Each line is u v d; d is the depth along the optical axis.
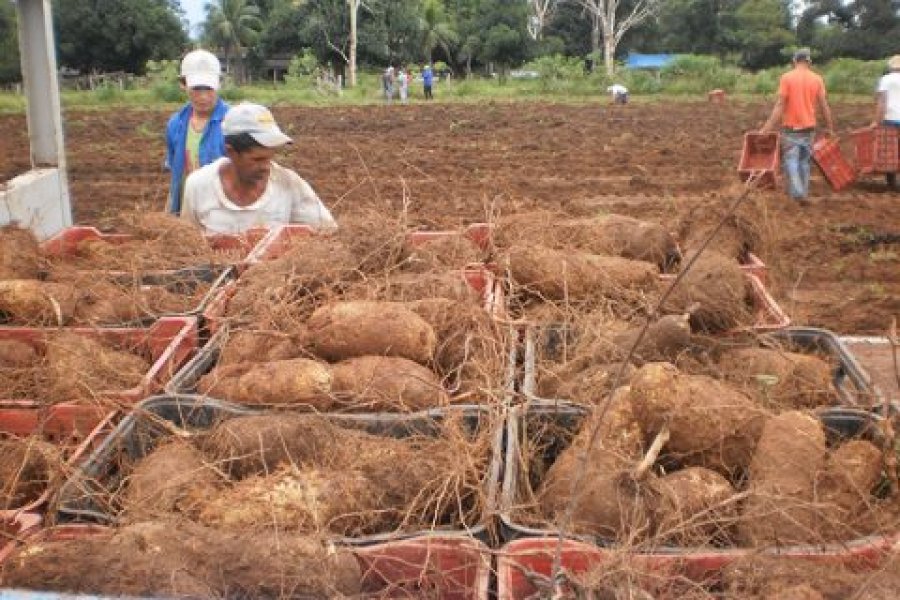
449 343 3.69
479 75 72.31
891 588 2.20
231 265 4.84
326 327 3.56
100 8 63.44
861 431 3.14
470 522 2.75
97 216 13.31
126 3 63.53
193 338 4.04
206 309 4.22
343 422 3.16
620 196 14.18
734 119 27.05
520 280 4.34
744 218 4.86
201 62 6.43
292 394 3.23
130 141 22.81
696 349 3.63
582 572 2.32
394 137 22.89
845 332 7.76
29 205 5.88
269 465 2.87
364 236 4.40
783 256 9.87
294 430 2.91
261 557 2.34
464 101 39.97
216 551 2.35
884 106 13.94
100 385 3.51
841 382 3.71
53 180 6.23
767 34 79.75
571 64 49.22
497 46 67.75
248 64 68.06
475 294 4.18
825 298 8.75
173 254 4.99
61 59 64.25
